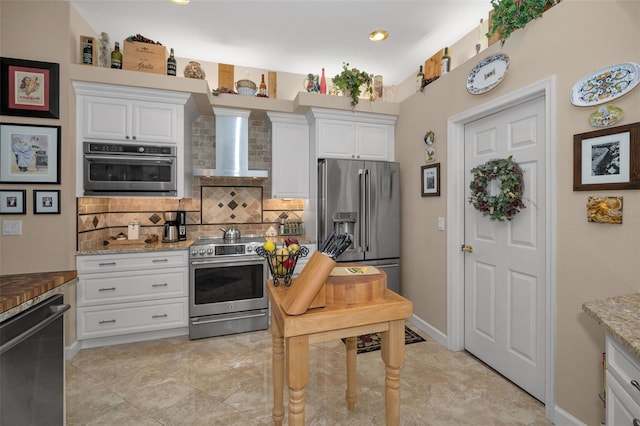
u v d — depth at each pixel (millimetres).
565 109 1606
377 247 3096
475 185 2225
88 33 2703
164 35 2885
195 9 2500
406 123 3160
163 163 2738
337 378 2135
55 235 2367
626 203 1358
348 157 3230
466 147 2455
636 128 1309
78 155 2514
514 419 1729
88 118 2543
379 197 3098
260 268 2932
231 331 2836
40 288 1201
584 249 1536
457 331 2518
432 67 2809
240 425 1687
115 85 2557
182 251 2740
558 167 1647
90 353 2463
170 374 2174
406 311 1253
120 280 2568
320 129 3145
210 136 3428
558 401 1671
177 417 1742
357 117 3252
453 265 2510
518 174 1934
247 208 3562
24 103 2293
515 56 1908
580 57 1530
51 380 1273
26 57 2307
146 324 2639
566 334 1630
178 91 2725
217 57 3303
